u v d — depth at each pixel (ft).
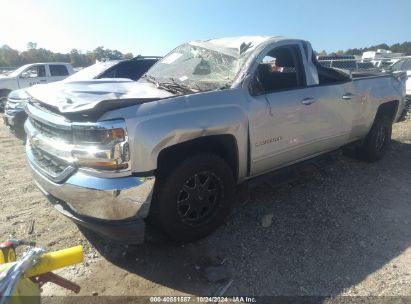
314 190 15.15
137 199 9.47
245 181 12.93
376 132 18.08
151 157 9.53
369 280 9.74
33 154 11.71
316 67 14.62
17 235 11.93
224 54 13.33
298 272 10.06
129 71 27.58
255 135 11.95
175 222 10.59
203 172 10.90
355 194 14.89
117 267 10.32
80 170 9.57
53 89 11.73
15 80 45.83
